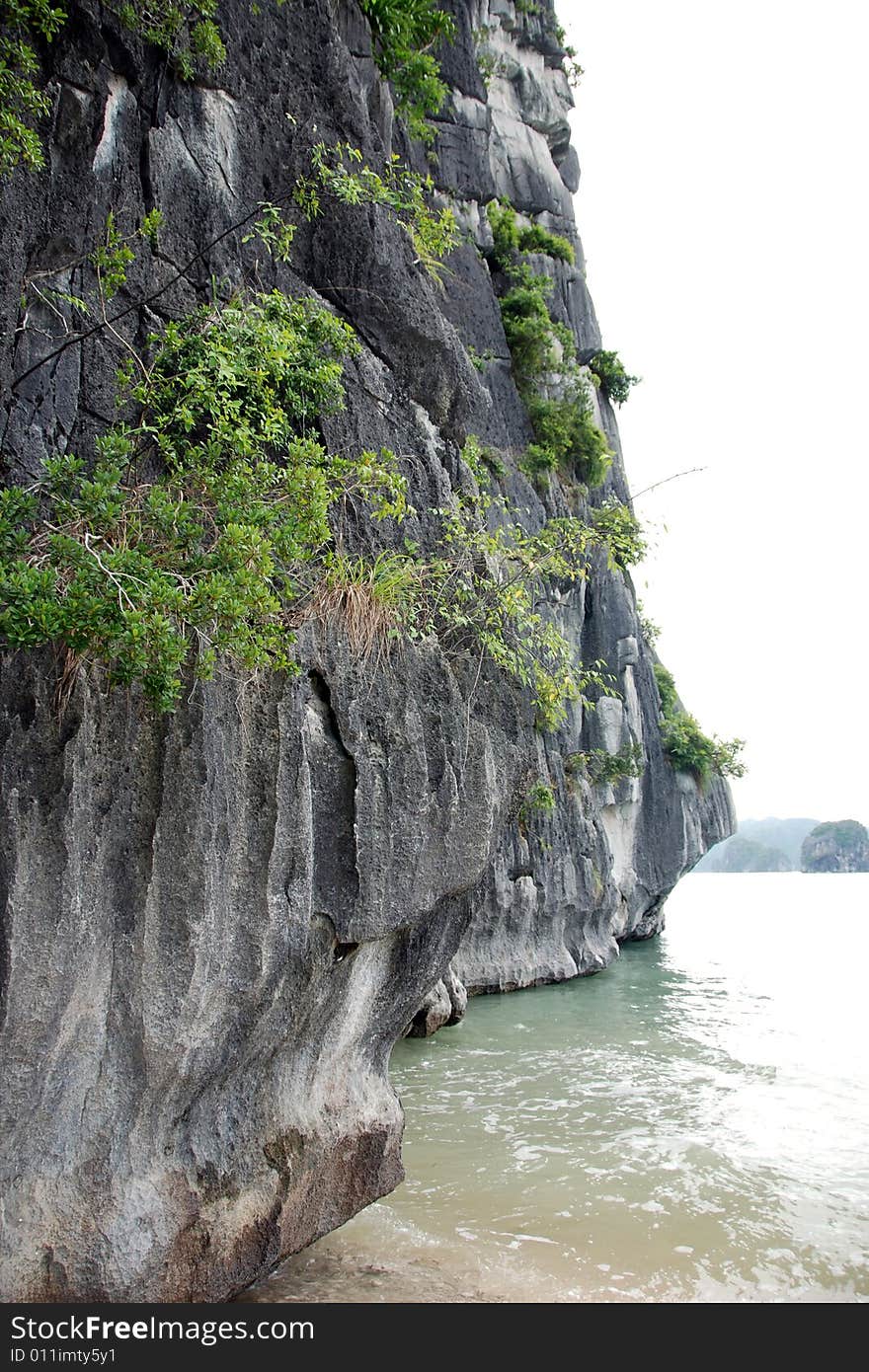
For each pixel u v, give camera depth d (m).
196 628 4.75
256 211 7.40
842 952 32.88
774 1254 7.07
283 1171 5.63
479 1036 15.25
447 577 7.23
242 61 7.89
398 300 8.68
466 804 6.54
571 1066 13.21
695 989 21.69
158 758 4.89
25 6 6.07
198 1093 5.16
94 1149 4.70
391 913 6.00
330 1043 6.03
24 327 5.99
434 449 8.74
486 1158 9.06
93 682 4.72
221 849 5.07
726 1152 9.38
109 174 6.75
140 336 6.77
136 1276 4.74
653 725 32.19
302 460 5.82
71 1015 4.50
